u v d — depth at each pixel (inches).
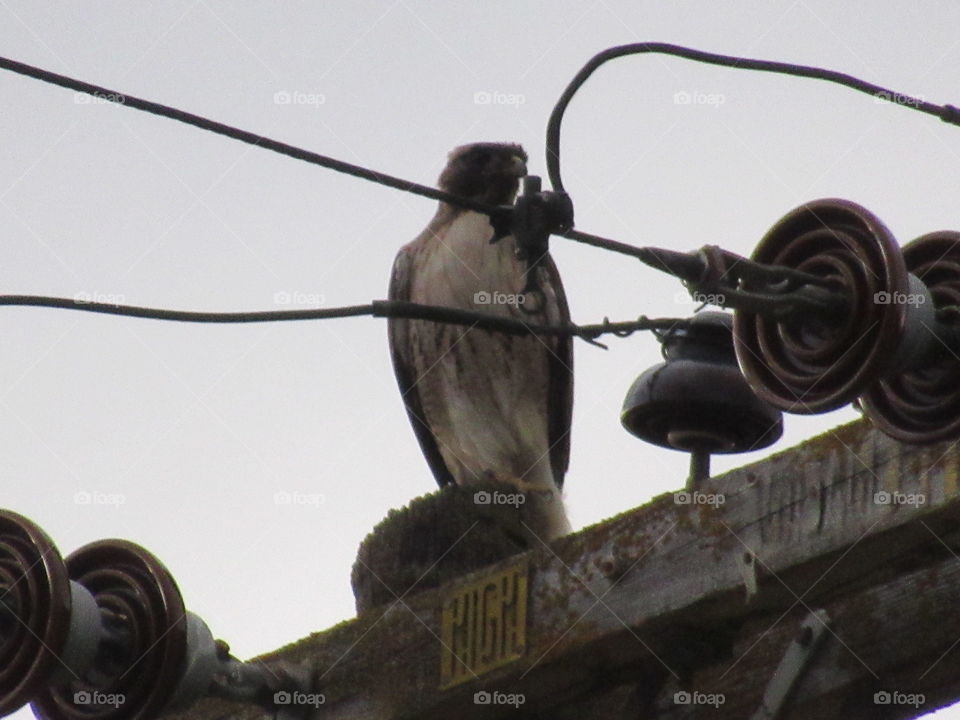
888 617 330.6
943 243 330.3
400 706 372.2
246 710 402.0
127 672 353.1
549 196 352.2
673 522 344.2
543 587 357.1
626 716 350.6
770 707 333.1
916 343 314.5
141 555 360.2
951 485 311.4
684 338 395.2
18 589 345.1
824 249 325.7
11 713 340.5
